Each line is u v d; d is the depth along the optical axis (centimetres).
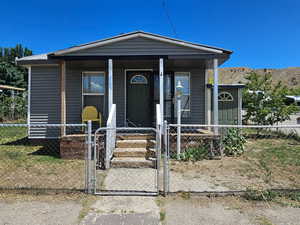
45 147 825
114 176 504
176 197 383
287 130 1095
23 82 2933
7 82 2800
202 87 882
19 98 1998
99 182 460
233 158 671
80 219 311
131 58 714
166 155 406
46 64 846
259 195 379
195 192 402
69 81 876
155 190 413
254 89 1070
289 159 642
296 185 438
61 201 364
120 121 870
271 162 611
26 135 1134
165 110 876
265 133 1055
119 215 322
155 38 707
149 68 870
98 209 339
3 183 442
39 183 443
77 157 644
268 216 318
